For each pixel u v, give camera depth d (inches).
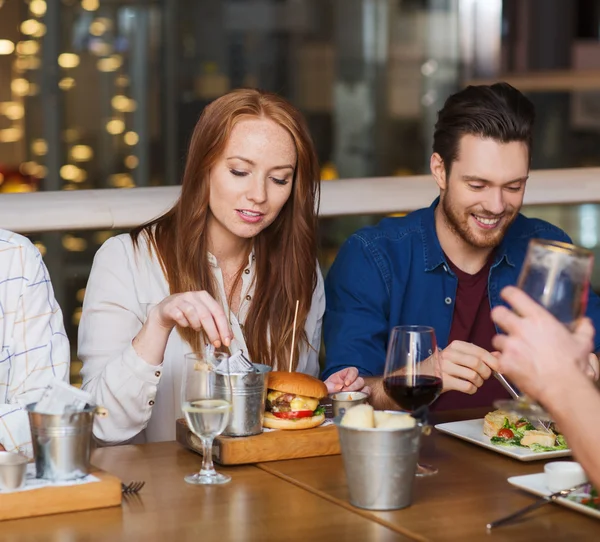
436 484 61.4
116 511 56.5
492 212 87.0
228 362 64.8
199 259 83.2
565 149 231.6
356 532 53.4
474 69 275.0
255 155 79.7
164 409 82.7
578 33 278.8
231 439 65.4
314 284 89.0
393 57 330.3
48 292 79.1
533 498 58.9
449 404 93.4
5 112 240.8
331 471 64.0
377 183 107.7
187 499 58.6
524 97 87.2
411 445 56.5
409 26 324.8
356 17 329.1
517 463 66.0
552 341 48.6
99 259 84.7
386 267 93.7
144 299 83.4
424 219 95.1
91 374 80.6
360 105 335.9
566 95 232.5
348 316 92.6
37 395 76.0
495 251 94.3
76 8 250.4
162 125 273.0
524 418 71.3
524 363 48.8
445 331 93.5
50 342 77.8
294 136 81.3
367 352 91.1
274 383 68.9
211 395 60.9
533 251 50.2
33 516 55.6
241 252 85.6
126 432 74.7
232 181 80.5
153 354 73.1
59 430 57.1
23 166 244.4
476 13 272.4
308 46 326.0
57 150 248.2
